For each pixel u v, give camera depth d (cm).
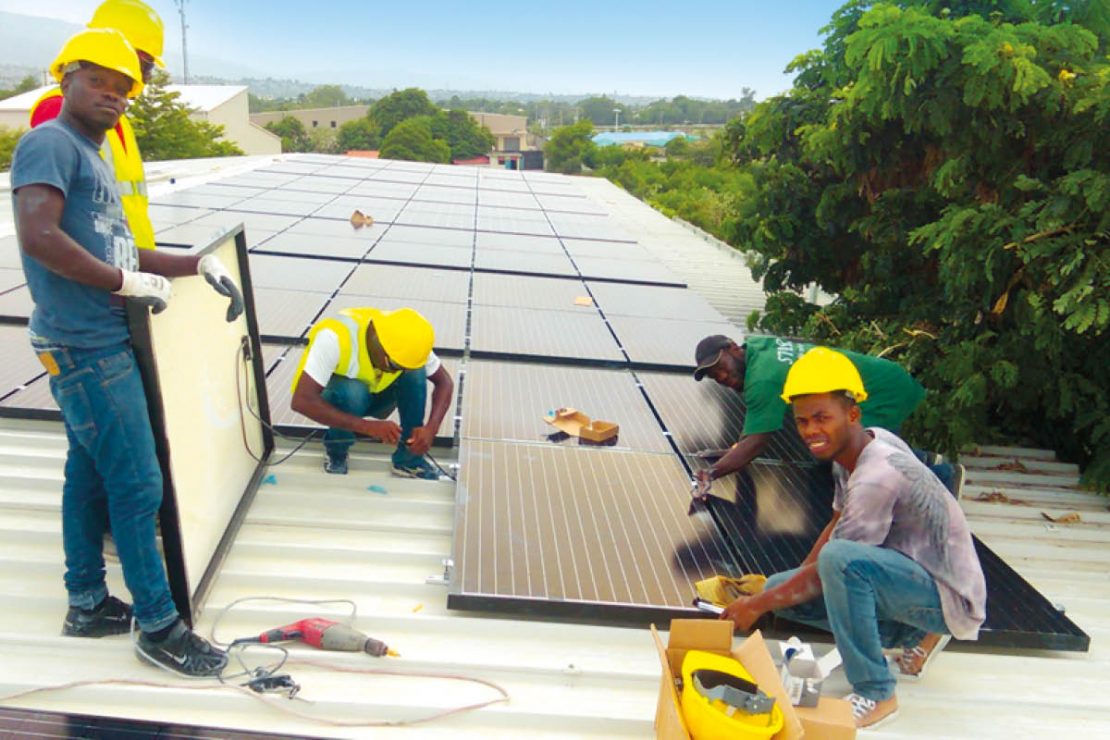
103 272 249
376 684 294
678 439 465
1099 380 537
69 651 297
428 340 382
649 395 524
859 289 711
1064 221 471
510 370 542
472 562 335
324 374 375
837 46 699
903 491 280
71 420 266
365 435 414
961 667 336
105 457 269
